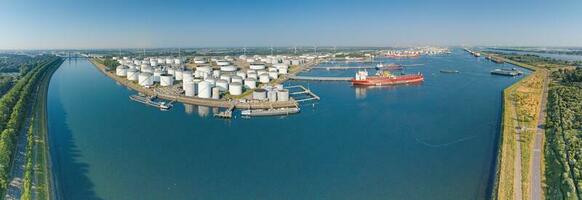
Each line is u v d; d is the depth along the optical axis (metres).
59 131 178.62
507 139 141.88
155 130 182.38
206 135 174.50
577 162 108.38
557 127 143.50
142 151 150.50
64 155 144.62
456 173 127.62
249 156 146.00
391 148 154.12
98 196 111.00
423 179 123.44
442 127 185.62
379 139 166.88
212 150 152.50
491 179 120.81
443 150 151.12
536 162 117.69
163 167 133.88
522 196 96.19
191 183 120.81
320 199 110.62
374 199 110.38
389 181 122.12
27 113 195.38
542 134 147.38
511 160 119.50
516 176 107.50
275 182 121.88
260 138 170.12
